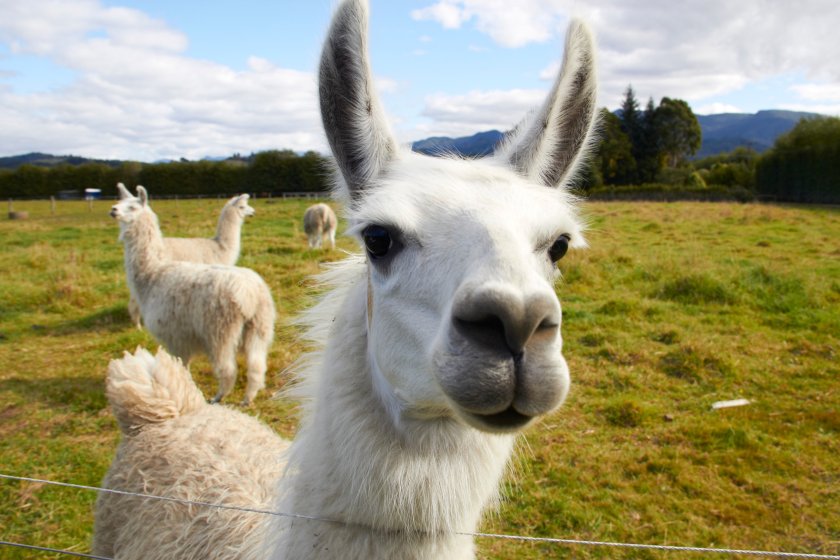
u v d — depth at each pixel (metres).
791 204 40.12
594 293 10.76
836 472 4.93
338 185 2.06
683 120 64.94
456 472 1.77
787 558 3.91
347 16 1.89
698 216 25.92
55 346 8.16
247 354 6.29
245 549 2.25
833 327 8.66
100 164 57.84
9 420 5.82
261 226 23.11
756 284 10.77
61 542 4.00
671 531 4.20
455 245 1.55
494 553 3.96
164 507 2.59
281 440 3.18
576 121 2.14
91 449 5.25
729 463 5.05
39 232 22.27
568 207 1.99
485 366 1.34
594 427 5.69
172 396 3.15
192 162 55.50
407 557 1.74
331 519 1.78
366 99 1.91
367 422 1.77
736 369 6.96
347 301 2.02
